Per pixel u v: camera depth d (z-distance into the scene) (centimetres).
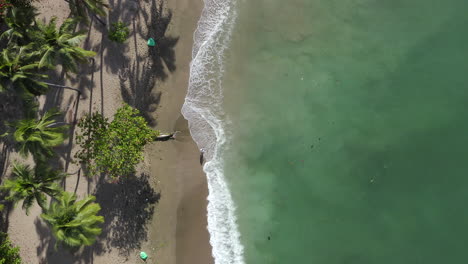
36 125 2302
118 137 2539
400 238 2638
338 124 2900
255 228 2823
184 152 2888
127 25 2944
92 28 2945
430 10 2956
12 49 2452
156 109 2919
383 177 2750
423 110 2792
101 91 2917
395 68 2908
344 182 2809
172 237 2805
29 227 2877
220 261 2766
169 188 2853
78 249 2814
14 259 2761
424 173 2688
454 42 2878
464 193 2589
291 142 2927
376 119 2855
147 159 2875
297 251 2775
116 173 2603
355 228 2731
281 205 2853
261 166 2916
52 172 2398
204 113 2944
